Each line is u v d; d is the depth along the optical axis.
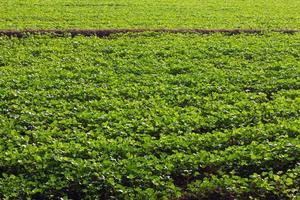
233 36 26.91
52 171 12.02
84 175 11.72
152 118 15.11
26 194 11.28
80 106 15.93
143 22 30.45
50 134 14.02
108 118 15.08
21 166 12.45
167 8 37.03
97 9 35.72
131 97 17.14
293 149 13.03
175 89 17.70
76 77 19.05
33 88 17.66
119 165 12.20
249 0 43.69
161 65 20.69
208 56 22.53
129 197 11.09
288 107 16.27
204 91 17.66
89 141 13.45
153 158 12.58
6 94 16.89
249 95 17.36
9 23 29.30
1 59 21.58
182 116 15.20
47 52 23.03
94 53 22.70
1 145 13.15
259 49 23.62
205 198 11.41
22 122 14.84
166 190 11.38
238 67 20.73
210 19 32.41
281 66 20.66
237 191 11.43
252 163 12.64
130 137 13.79
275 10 37.69
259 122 15.13
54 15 32.53
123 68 20.22
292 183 11.69
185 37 26.45
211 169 12.61
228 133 14.15
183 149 13.30
